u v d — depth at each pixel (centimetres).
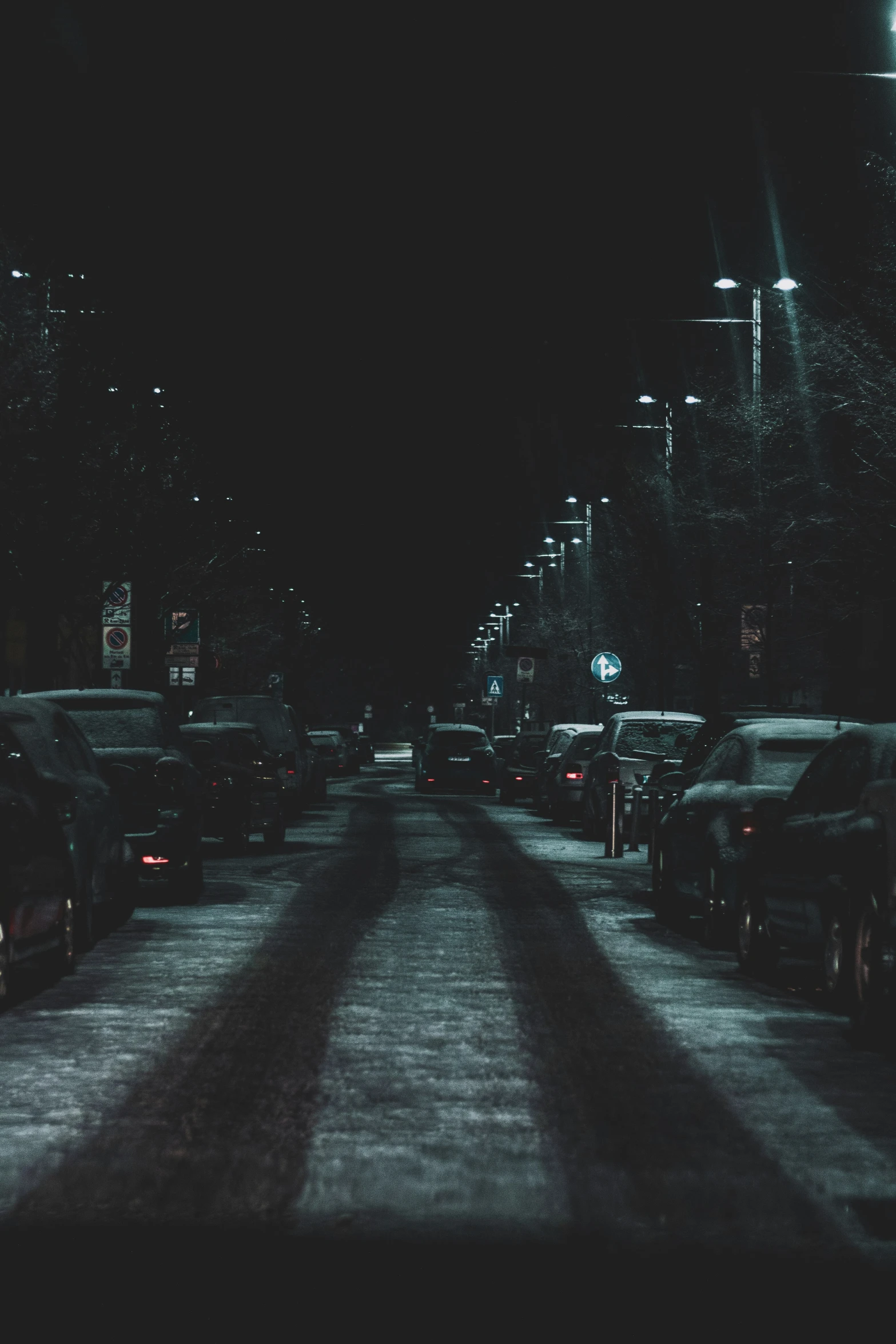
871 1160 867
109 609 4925
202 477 5012
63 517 4359
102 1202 781
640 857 3180
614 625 6944
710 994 1449
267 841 3356
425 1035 1227
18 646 4425
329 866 2828
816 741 1825
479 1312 634
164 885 2473
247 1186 809
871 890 1209
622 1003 1392
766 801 1521
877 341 3136
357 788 7381
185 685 5922
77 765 1769
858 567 3444
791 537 4078
